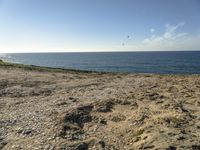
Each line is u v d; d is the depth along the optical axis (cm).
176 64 13012
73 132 1337
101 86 2994
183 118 1480
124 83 3300
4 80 3134
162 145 1052
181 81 3506
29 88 2708
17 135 1323
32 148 1156
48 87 2825
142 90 2591
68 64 14075
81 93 2473
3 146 1195
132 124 1438
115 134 1316
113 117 1588
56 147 1153
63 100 2112
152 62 15075
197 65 12056
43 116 1625
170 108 1747
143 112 1639
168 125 1340
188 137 1159
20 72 4253
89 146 1170
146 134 1209
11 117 1630
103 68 10925
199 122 1432
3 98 2222
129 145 1163
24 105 1959
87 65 13038
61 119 1508
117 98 2128
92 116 1603
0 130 1401
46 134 1312
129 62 15425
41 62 16288
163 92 2498
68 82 3316
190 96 2273
